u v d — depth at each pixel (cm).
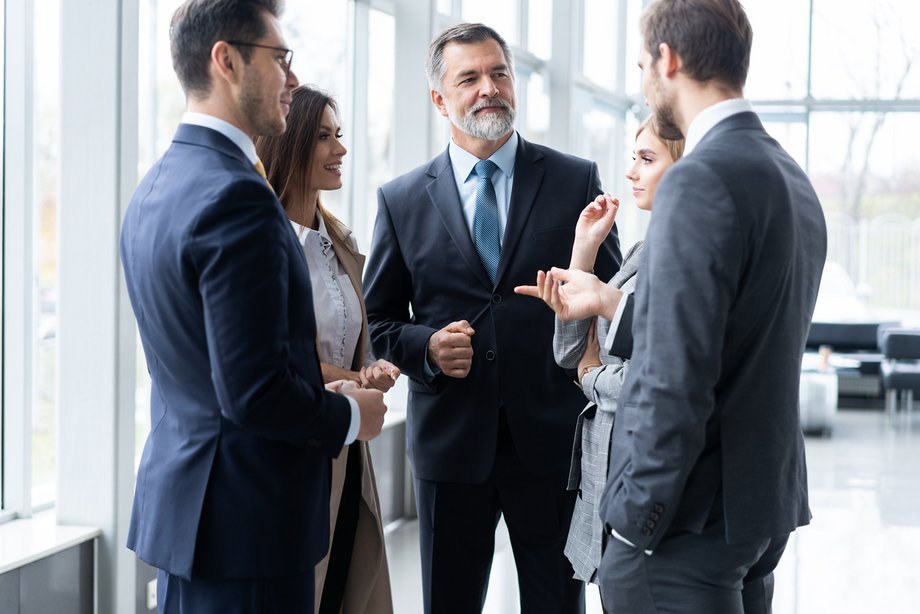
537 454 270
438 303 277
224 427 172
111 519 300
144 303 174
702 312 161
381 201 291
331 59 511
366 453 248
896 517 563
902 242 1130
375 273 287
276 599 177
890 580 446
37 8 309
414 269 280
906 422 914
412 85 534
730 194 163
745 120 176
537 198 277
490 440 270
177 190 168
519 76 777
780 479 172
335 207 527
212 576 171
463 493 275
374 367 236
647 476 166
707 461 172
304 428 170
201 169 169
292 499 177
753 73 1168
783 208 168
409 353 267
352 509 248
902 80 1130
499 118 268
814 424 834
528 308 272
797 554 487
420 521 282
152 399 186
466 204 280
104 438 298
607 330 228
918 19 1123
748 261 165
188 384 173
